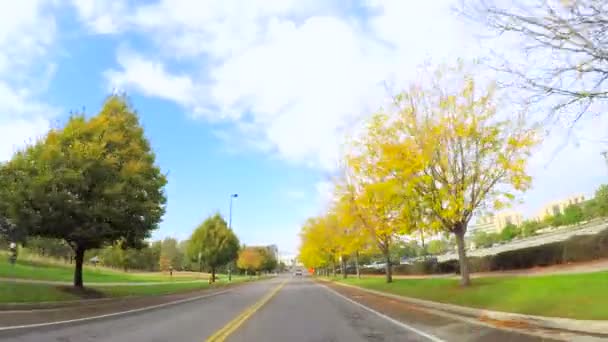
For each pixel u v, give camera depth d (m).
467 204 20.83
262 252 132.50
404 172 21.08
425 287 25.70
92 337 11.21
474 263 34.66
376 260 113.19
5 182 21.67
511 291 17.14
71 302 19.72
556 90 9.14
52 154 21.67
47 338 10.92
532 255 28.31
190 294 33.47
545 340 9.78
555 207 101.69
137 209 24.28
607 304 11.86
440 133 20.59
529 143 19.12
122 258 89.75
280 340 10.77
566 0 8.07
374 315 16.73
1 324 13.21
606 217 57.84
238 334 11.80
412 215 22.45
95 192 22.53
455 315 15.69
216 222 55.28
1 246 46.41
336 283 51.06
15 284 20.73
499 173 20.09
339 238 43.00
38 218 20.94
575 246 25.55
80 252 24.44
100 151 22.66
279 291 36.91
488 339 10.34
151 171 26.31
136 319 15.71
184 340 10.75
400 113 21.91
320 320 15.17
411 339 10.72
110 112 25.25
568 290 14.73
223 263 57.09
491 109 19.97
